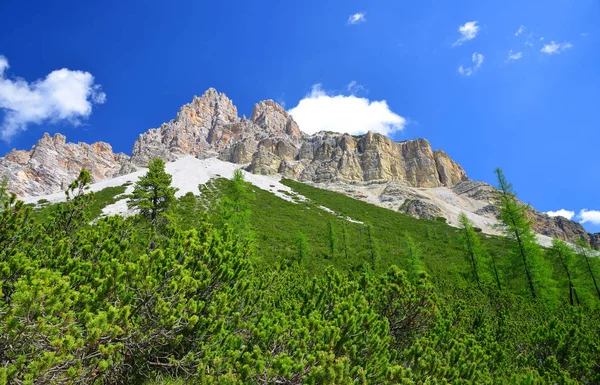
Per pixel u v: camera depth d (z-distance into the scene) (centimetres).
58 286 405
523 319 1396
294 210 6066
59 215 955
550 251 2739
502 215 2530
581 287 2438
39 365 350
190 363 520
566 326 1033
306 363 498
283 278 1042
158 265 569
